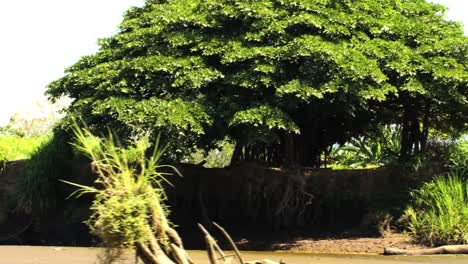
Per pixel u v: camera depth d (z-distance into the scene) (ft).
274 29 53.88
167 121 51.16
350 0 58.08
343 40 55.06
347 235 56.85
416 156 59.88
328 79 51.42
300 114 60.90
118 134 53.52
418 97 58.59
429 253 47.57
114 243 22.97
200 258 43.75
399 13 60.64
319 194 60.54
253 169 62.23
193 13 58.95
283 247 54.24
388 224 55.67
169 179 64.03
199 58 55.36
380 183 59.62
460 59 56.13
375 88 52.03
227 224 63.05
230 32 57.36
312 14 55.06
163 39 57.52
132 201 23.22
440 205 52.26
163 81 55.21
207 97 55.52
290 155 61.21
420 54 56.13
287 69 53.42
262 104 51.96
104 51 63.31
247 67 54.29
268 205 61.31
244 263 27.32
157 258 23.50
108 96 55.72
